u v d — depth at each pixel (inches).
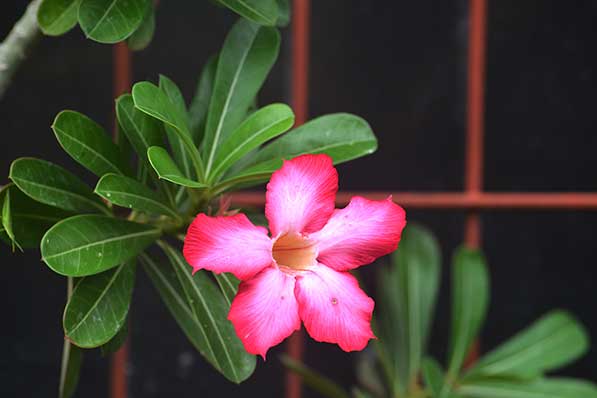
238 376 22.4
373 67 32.0
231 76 23.7
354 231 21.5
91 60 31.5
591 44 31.9
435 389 27.4
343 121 23.3
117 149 22.5
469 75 31.4
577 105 32.0
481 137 31.5
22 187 21.7
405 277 29.9
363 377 30.9
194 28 31.6
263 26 23.9
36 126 31.4
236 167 23.7
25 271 32.0
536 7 31.9
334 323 21.0
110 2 22.0
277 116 22.4
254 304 20.7
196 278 22.9
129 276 22.4
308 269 21.3
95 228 21.9
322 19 31.9
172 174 21.5
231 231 20.9
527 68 31.9
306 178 21.4
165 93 22.7
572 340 29.5
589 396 28.8
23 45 22.7
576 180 32.0
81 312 21.6
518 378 28.8
